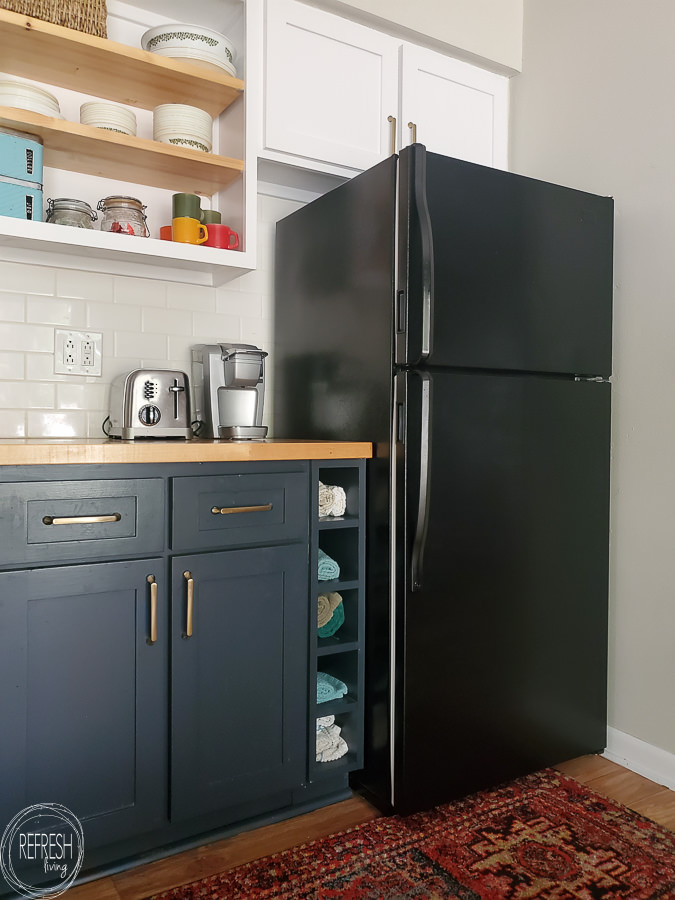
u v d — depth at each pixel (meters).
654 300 2.08
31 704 1.42
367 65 2.21
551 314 1.98
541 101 2.44
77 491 1.46
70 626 1.46
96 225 2.06
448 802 1.87
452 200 1.78
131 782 1.54
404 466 1.76
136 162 1.96
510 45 2.47
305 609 1.78
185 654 1.60
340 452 1.81
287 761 1.76
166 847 1.64
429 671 1.78
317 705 1.85
